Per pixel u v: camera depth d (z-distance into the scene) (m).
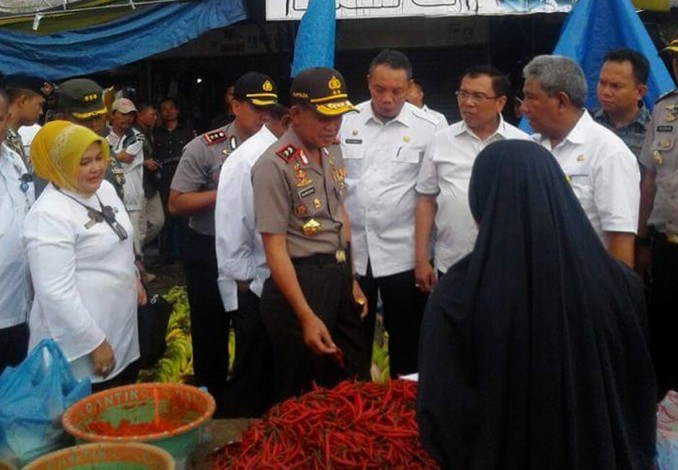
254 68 10.58
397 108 4.28
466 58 10.43
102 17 8.44
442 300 2.20
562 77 3.44
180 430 2.56
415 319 4.44
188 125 9.62
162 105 9.48
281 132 4.13
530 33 10.20
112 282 3.42
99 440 2.50
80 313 3.25
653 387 2.24
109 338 3.44
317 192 3.45
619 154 3.44
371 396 2.78
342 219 3.62
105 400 2.78
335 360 3.52
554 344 2.08
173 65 10.66
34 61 8.45
